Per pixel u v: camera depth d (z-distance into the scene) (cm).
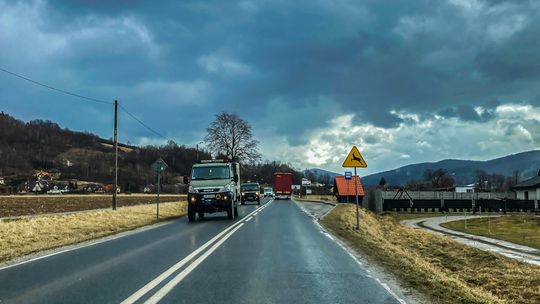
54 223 2125
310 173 16988
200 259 1130
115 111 3441
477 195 8019
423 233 2872
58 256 1189
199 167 2548
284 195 7300
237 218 2652
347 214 3206
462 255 1806
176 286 820
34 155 14400
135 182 12375
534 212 6381
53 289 795
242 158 7856
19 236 1675
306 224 2262
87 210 3262
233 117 7838
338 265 1070
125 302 705
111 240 1572
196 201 2422
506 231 3869
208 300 723
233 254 1218
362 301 732
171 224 2305
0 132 15012
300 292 786
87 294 757
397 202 6538
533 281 1193
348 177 2517
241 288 810
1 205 3941
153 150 14900
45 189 10188
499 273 1355
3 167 12888
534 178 7762
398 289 824
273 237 1639
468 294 805
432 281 895
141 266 1028
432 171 14125
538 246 2712
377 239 1822
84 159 14775
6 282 855
